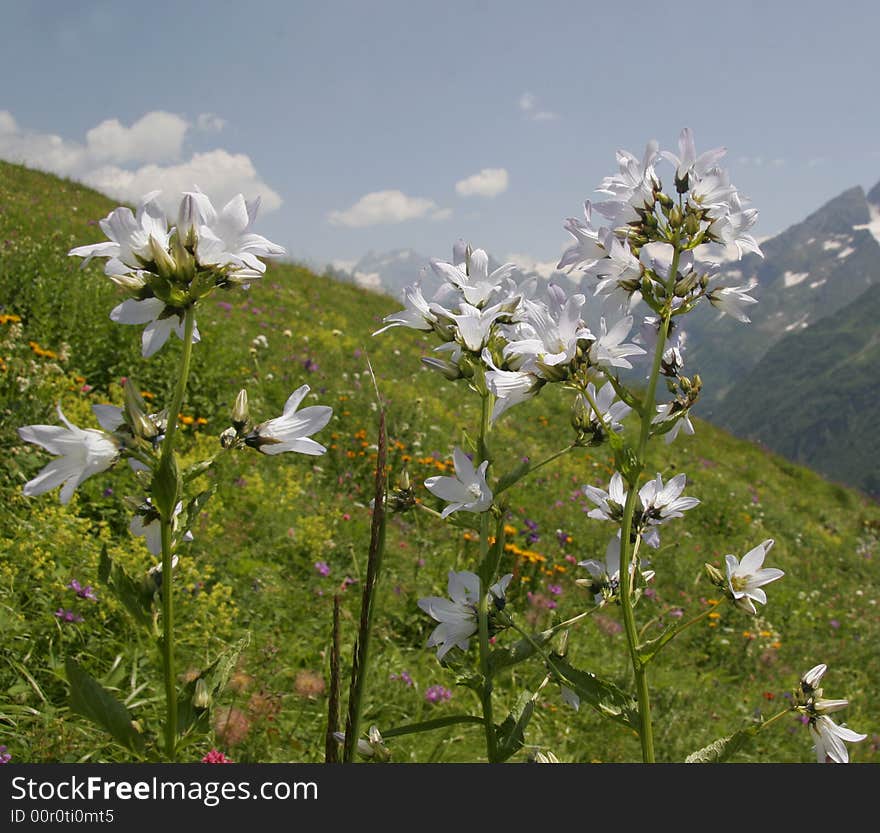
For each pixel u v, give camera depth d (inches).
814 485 916.0
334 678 60.5
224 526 231.9
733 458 856.9
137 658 149.8
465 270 85.2
